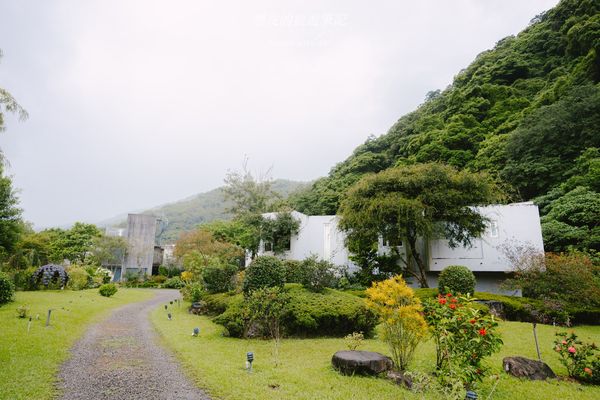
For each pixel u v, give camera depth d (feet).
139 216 134.92
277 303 30.19
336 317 31.17
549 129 79.97
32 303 45.44
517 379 19.48
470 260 62.28
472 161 95.66
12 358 20.59
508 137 88.89
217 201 298.56
